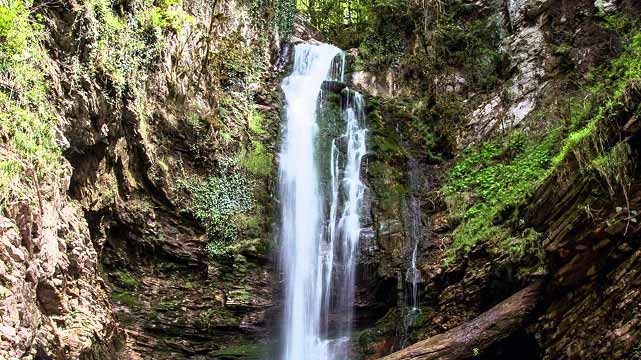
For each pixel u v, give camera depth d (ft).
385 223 36.45
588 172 21.56
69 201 24.03
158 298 30.96
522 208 27.91
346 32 58.54
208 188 34.24
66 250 22.15
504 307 24.50
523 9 43.70
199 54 37.04
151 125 31.60
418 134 43.68
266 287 34.27
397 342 31.89
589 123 23.75
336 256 36.50
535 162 33.81
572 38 38.96
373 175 39.93
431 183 40.47
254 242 34.53
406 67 48.42
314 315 35.19
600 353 20.43
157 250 31.35
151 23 30.71
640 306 19.40
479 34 46.60
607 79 33.01
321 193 39.06
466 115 43.70
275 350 33.53
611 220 20.42
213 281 33.06
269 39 47.01
